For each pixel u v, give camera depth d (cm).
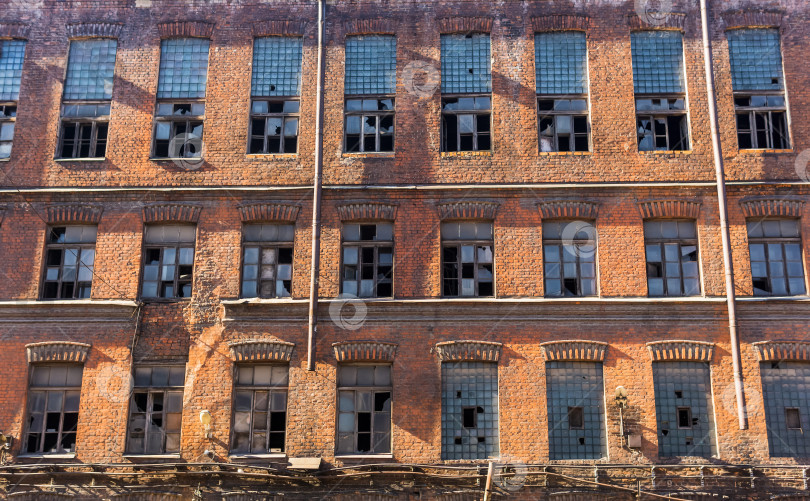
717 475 1706
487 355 1783
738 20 1955
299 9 2000
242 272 1864
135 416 1795
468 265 1861
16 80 1991
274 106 1962
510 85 1939
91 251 1886
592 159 1884
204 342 1809
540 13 1980
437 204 1873
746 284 1806
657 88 1941
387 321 1808
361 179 1888
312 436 1755
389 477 1731
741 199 1852
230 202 1886
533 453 1733
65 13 2000
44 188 1894
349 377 1803
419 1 1995
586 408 1769
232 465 1712
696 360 1773
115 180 1902
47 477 1747
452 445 1758
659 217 1858
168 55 1994
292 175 1895
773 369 1780
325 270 1841
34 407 1802
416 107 1934
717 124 1852
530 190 1869
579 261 1852
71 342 1808
